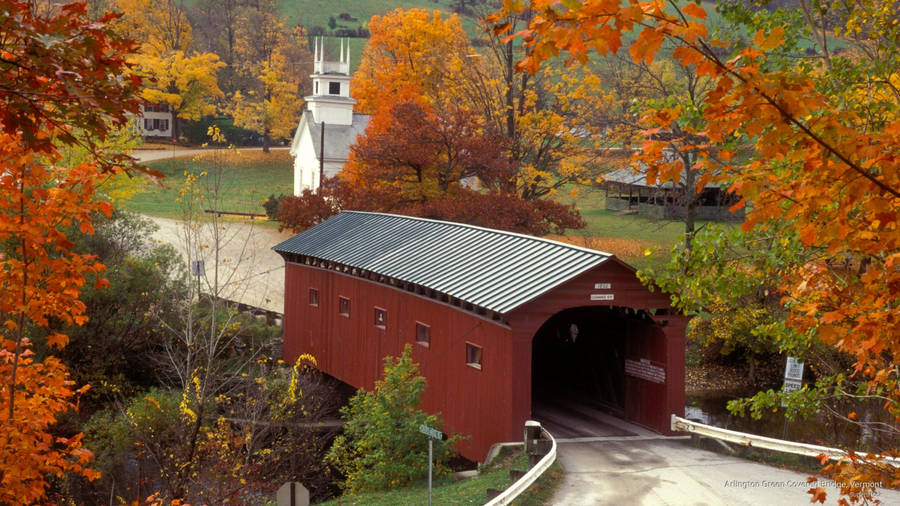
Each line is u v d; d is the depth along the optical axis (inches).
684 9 149.6
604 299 799.7
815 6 466.9
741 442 766.5
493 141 1648.6
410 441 791.7
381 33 2234.3
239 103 3631.9
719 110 165.5
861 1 456.4
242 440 725.9
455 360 887.1
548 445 751.7
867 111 360.5
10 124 162.2
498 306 789.2
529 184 1729.8
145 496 792.9
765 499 627.5
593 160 1731.1
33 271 253.9
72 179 246.4
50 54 155.3
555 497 641.0
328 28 5753.0
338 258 1145.4
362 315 1104.8
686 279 429.4
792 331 429.1
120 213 1261.1
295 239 1328.7
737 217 1867.6
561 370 1069.8
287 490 607.2
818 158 171.6
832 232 180.4
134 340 1173.7
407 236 1125.7
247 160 3440.0
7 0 151.3
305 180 2448.3
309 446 898.1
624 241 2085.4
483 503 649.0
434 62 2108.8
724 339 1347.2
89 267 258.5
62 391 276.8
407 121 1609.3
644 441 817.5
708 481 678.5
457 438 815.1
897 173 166.6
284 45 4190.5
